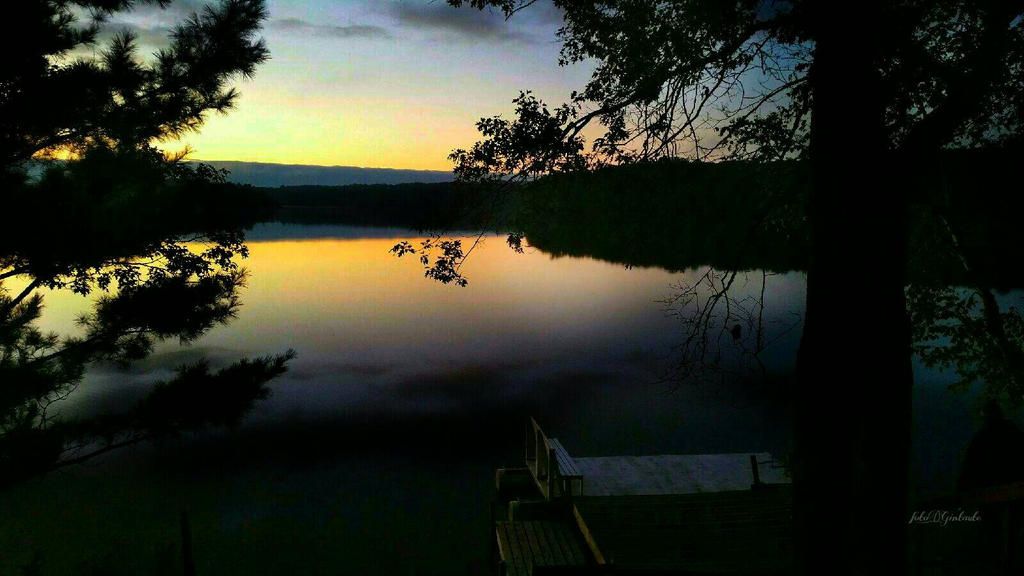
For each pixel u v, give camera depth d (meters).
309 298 49.06
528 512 10.43
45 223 7.36
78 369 8.83
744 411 22.08
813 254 5.42
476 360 30.77
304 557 12.68
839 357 5.14
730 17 6.36
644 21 6.89
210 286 8.99
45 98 7.26
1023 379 7.84
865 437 5.07
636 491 12.41
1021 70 6.18
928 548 6.73
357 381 27.31
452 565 12.44
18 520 14.44
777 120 7.06
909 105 6.07
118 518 14.73
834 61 5.24
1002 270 7.97
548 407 23.55
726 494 11.27
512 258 87.31
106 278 8.43
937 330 8.83
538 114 6.89
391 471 17.75
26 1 7.15
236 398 8.73
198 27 8.98
